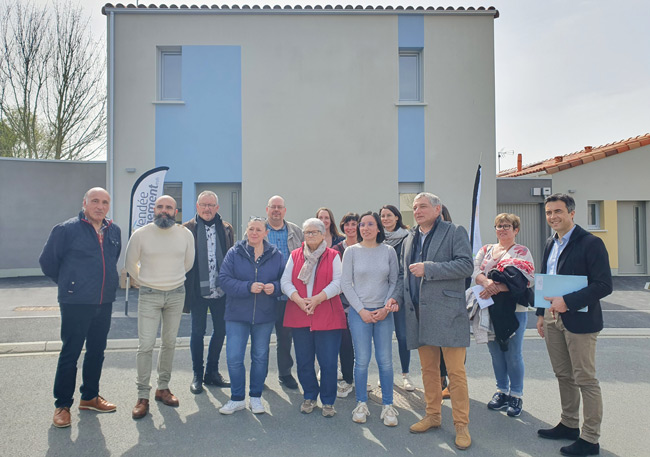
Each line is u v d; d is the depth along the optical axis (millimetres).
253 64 10883
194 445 3574
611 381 5043
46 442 3594
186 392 4734
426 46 11062
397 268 4152
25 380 5039
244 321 4188
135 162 10758
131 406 4344
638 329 7508
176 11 10656
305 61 10938
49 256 3910
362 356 4066
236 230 11141
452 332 3604
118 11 10617
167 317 4422
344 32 10977
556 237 3855
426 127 11055
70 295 3920
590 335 3453
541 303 3547
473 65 11117
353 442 3648
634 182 13797
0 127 17797
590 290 3381
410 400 4574
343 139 10969
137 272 4348
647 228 14031
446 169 11062
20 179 14906
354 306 3975
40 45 17688
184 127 10820
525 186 13922
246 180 10883
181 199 11023
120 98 10727
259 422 4023
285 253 5164
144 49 10766
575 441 3555
